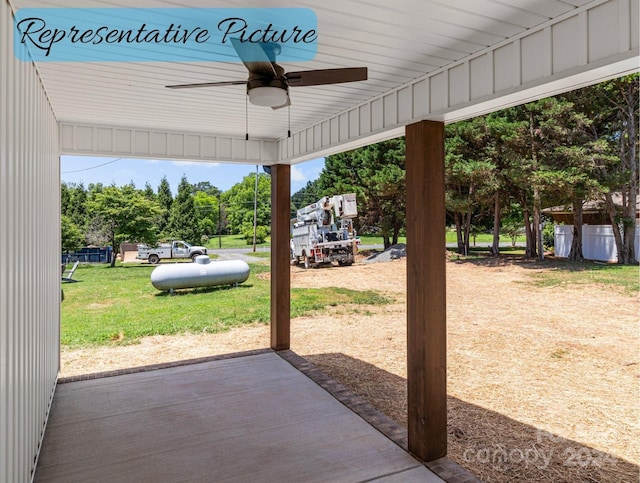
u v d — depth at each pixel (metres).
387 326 8.54
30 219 2.94
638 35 2.12
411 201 3.52
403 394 4.92
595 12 2.32
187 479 3.11
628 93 13.28
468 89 3.11
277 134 6.04
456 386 5.40
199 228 28.75
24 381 2.67
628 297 10.47
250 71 2.68
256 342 7.39
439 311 3.43
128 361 6.29
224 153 6.06
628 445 3.88
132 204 20.16
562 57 2.49
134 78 3.56
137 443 3.62
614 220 14.34
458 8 2.39
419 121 3.51
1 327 2.04
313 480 3.11
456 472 3.23
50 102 4.25
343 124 4.73
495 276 13.90
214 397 4.61
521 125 13.53
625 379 5.63
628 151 14.02
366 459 3.40
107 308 10.41
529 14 2.48
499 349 6.99
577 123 13.45
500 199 16.66
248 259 20.91
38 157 3.39
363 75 2.77
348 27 2.63
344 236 16.95
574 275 13.07
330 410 4.30
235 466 3.28
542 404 4.82
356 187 19.72
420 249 3.41
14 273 2.37
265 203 30.70
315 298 11.34
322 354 6.62
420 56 3.12
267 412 4.24
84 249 21.09
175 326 8.48
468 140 15.09
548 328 8.25
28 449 2.85
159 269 12.10
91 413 4.19
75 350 6.92
